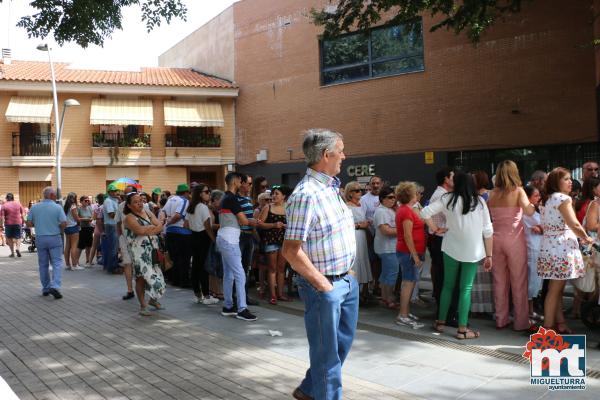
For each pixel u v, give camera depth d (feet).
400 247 22.43
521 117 53.16
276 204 27.71
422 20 59.00
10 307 27.63
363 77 64.39
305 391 13.10
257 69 76.48
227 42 82.38
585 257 20.06
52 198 30.42
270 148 74.38
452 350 18.63
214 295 28.53
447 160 57.72
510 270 20.99
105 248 40.52
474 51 55.72
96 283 35.06
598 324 20.59
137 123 79.05
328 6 66.49
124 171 81.87
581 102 50.19
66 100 71.41
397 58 61.46
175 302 28.07
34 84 75.72
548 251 19.48
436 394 14.58
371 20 44.37
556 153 52.21
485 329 21.39
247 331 21.71
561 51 51.06
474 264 19.97
